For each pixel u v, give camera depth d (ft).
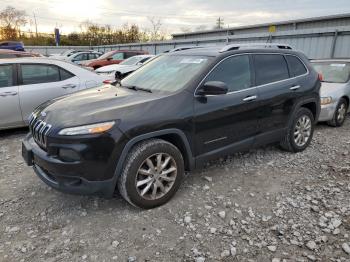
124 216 10.27
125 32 183.62
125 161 9.89
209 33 100.07
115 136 9.46
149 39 180.04
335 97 21.42
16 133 20.04
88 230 9.55
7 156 15.83
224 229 9.67
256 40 56.34
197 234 9.39
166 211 10.57
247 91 12.97
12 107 18.45
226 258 8.45
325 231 9.55
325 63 25.55
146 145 10.13
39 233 9.40
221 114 11.98
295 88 14.98
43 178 10.19
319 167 14.43
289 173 13.73
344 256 8.50
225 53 12.71
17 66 18.78
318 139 18.92
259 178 13.19
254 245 8.95
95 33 184.96
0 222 9.93
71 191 9.56
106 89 12.98
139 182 10.18
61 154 9.43
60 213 10.46
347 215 10.39
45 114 10.62
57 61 20.36
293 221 10.08
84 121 9.42
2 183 12.67
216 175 13.39
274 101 14.01
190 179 12.97
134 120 9.84
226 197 11.57
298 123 15.79
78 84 20.43
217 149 12.29
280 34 51.88
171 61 13.67
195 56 13.09
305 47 48.44
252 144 13.73
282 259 8.39
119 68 41.91
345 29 42.88
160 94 11.32
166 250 8.72
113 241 9.05
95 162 9.33
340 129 21.68
